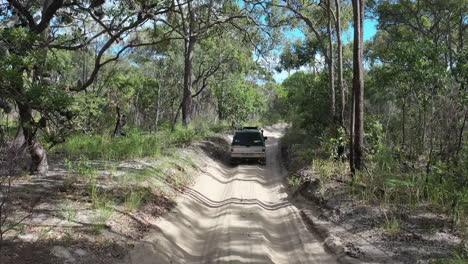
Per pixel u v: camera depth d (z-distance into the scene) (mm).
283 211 9531
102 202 7414
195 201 9945
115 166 10820
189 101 25609
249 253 6520
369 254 5777
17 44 6344
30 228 5887
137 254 5824
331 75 16750
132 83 26906
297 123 24938
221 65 31344
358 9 9836
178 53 30328
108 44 8758
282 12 22359
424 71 8852
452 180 7457
